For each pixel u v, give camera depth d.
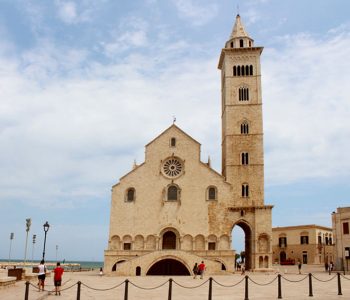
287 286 48.50
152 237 80.88
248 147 89.31
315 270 90.38
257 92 92.62
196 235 80.31
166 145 85.31
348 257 84.12
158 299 35.03
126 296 31.38
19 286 43.34
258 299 35.06
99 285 49.88
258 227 82.12
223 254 76.44
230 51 95.62
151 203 82.38
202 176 83.25
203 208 81.56
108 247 80.31
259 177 86.94
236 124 91.06
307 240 134.25
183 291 42.84
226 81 94.31
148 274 73.31
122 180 83.88
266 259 80.81
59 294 37.88
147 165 84.44
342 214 86.75
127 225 81.50
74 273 83.81
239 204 85.81
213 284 51.62
